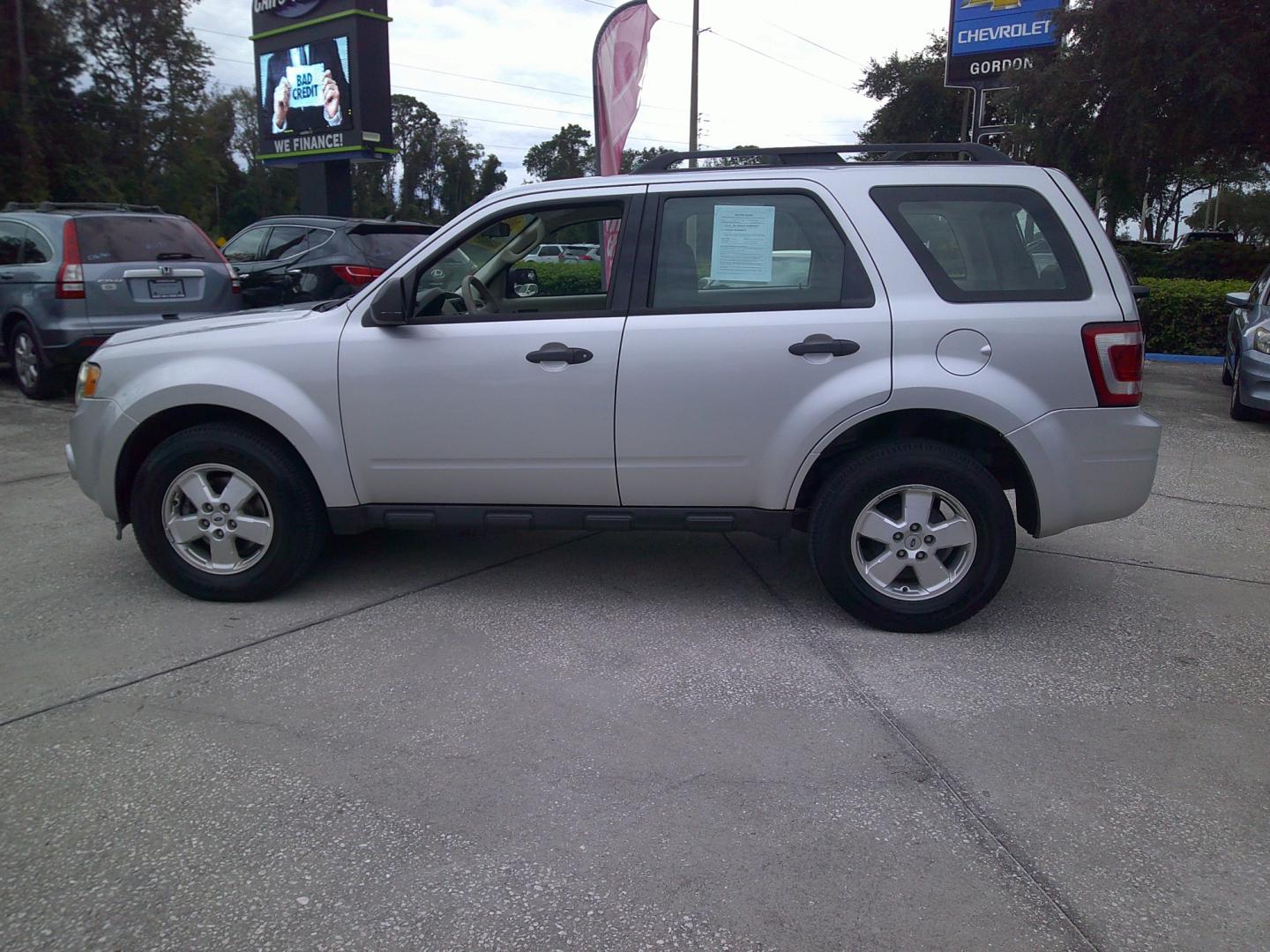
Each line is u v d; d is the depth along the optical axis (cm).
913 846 276
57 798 297
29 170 3244
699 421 412
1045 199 402
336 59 1827
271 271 1046
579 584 484
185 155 4219
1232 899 255
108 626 426
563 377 414
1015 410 393
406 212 8306
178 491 443
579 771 313
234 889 256
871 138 3722
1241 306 998
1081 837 281
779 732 339
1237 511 627
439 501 442
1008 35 1822
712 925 244
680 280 416
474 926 243
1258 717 353
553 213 471
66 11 3712
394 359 423
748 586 482
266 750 325
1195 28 1377
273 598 460
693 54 2681
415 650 404
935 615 415
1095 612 454
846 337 398
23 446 764
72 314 854
